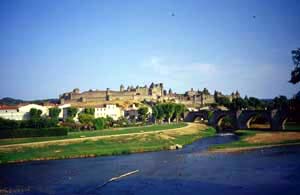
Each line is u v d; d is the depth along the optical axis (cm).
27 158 11519
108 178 8250
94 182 7869
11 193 7138
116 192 6925
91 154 12200
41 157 11688
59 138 15450
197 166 9331
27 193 7100
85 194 6862
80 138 15362
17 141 14625
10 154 11912
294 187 6725
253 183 7150
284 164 9069
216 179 7638
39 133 15838
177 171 8738
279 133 17362
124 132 17800
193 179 7744
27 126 16912
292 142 13800
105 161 10875
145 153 12612
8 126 16312
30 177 8669
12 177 8731
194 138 17575
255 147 12888
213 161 10069
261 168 8650
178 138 16850
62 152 12356
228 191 6644
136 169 9281
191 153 12081
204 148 13688
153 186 7288
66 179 8300
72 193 6975
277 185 6912
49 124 17262
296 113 18388
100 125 19462
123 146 13750
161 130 19175
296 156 10338
